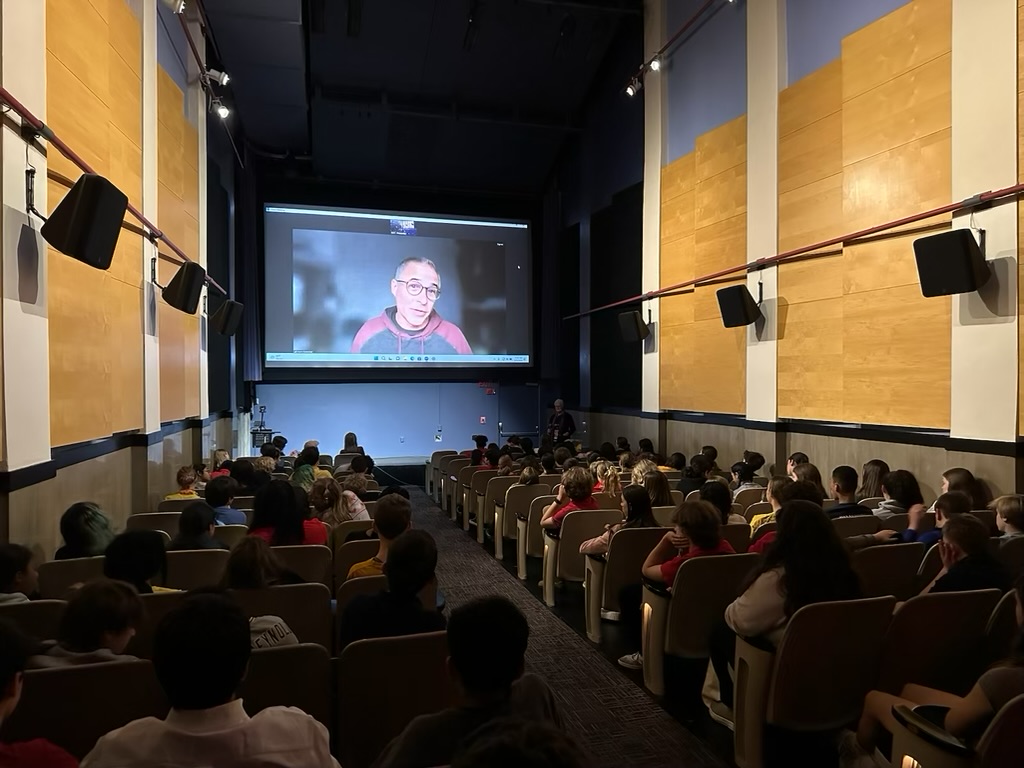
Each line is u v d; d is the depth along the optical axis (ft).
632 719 9.27
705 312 24.58
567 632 12.76
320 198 37.73
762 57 21.13
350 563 10.73
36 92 11.18
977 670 7.39
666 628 9.84
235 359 33.42
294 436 36.40
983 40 14.07
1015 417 13.34
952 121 14.79
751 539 11.19
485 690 4.17
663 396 27.55
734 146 22.98
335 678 6.19
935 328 15.35
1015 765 4.73
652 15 27.84
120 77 16.06
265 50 26.17
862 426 17.52
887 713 6.29
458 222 38.24
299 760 4.07
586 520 13.47
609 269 33.12
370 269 36.52
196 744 3.85
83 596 5.59
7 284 10.09
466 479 22.06
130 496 16.84
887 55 16.74
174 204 21.21
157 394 18.47
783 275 20.38
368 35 29.63
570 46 31.68
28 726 5.03
